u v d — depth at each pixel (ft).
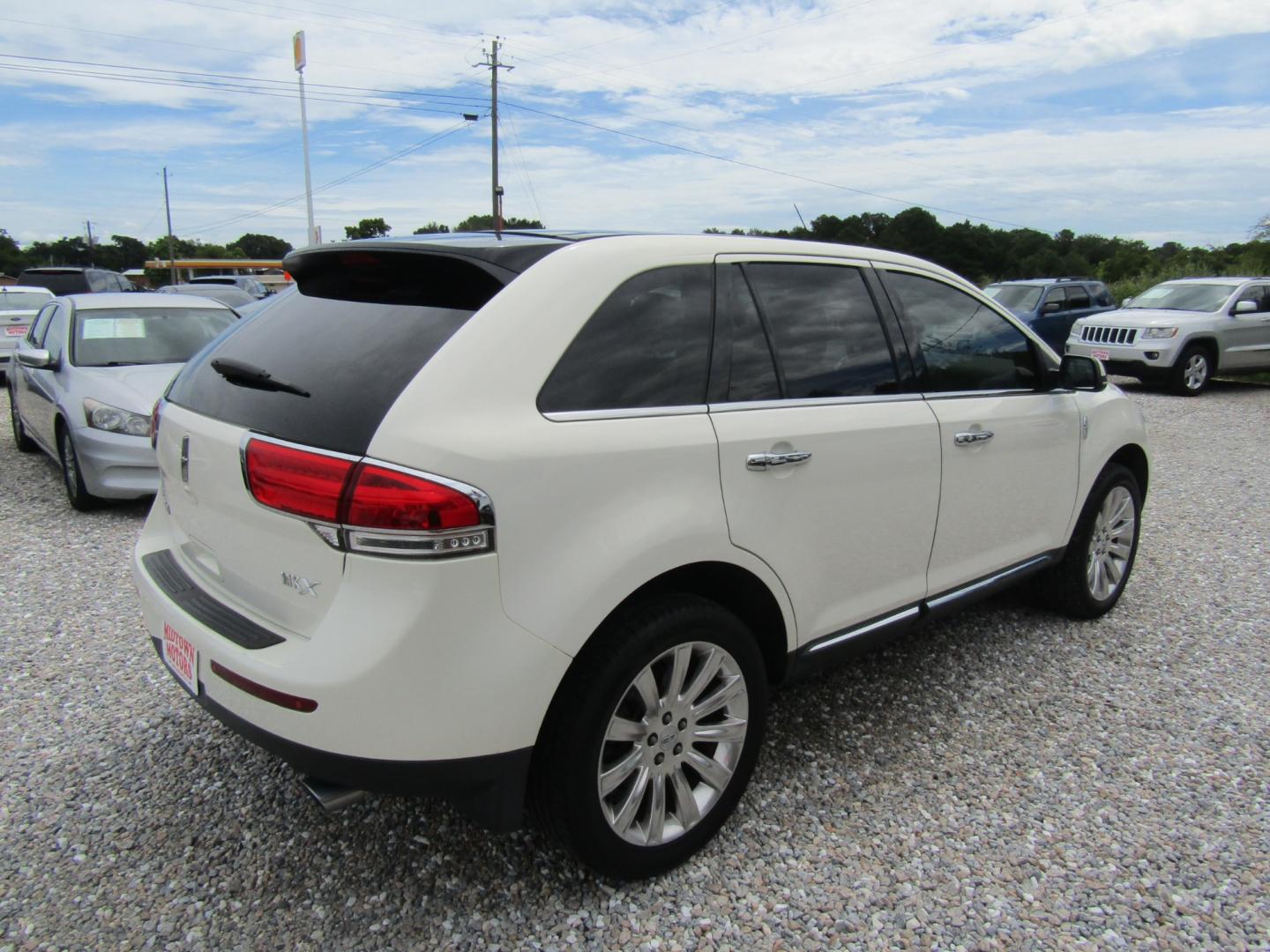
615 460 7.20
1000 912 7.75
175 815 8.92
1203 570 16.97
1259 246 96.43
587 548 6.99
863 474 9.37
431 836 8.65
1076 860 8.46
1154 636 13.83
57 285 62.80
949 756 10.27
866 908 7.78
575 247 7.73
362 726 6.46
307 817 8.91
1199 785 9.78
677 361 8.00
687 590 8.47
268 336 8.23
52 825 8.74
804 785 9.61
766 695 8.70
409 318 7.34
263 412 7.30
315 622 6.86
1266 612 14.85
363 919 7.55
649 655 7.45
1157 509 21.58
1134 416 14.34
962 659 12.89
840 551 9.32
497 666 6.61
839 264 9.88
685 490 7.67
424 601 6.32
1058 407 12.41
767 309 8.93
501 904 7.74
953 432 10.53
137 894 7.81
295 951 7.18
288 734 6.68
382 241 8.17
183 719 10.82
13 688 11.53
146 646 12.88
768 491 8.38
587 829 7.36
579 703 7.12
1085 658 12.97
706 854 8.46
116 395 19.63
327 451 6.56
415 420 6.45
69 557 16.89
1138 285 98.17
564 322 7.29
